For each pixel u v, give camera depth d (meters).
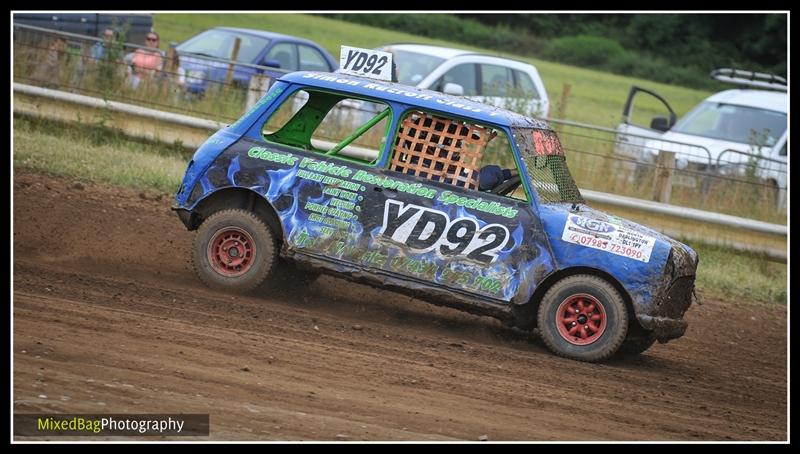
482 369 12.49
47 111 24.66
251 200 14.61
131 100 25.73
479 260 13.75
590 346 13.72
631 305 13.87
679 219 23.20
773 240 23.02
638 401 12.20
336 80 14.47
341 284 16.16
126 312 12.52
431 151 14.09
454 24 77.88
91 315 12.15
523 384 12.12
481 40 78.06
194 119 24.39
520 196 14.91
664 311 13.74
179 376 10.51
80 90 25.84
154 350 11.18
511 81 30.58
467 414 10.66
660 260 13.59
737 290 20.92
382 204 13.94
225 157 14.40
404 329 14.20
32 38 25.80
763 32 84.06
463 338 14.34
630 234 13.70
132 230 18.06
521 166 13.86
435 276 13.80
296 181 14.18
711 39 86.31
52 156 21.98
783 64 82.69
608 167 25.00
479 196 13.88
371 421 10.03
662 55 85.62
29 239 16.52
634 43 86.56
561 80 65.44
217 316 12.97
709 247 23.08
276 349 11.89
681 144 25.80
